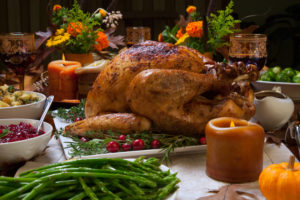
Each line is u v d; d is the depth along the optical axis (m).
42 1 2.57
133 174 1.03
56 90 1.47
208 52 1.59
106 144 1.19
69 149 1.18
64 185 1.00
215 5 1.69
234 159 1.09
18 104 1.32
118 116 1.21
